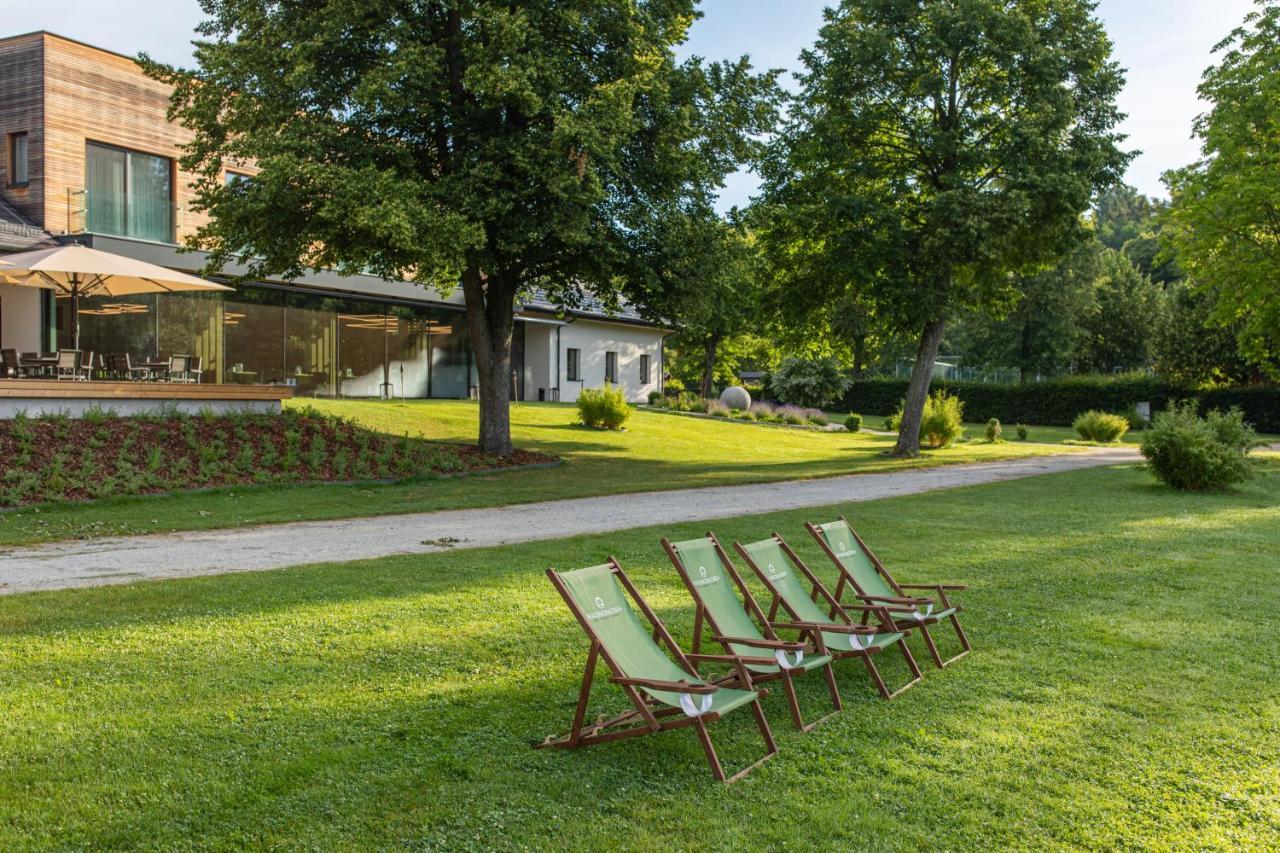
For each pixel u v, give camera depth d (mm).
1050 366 60656
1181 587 9273
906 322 26016
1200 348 47781
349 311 30156
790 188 27047
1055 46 24375
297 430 19281
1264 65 26375
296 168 16203
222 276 23453
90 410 16750
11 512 13109
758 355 64812
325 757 4688
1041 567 10195
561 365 39219
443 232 16469
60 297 23297
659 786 4504
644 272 19797
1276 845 4047
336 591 8312
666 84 18688
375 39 18141
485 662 6355
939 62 25078
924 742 5160
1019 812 4309
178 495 15023
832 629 5906
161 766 4547
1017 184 23578
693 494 17359
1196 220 28000
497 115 18875
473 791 4375
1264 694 6051
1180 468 18453
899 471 23141
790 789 4504
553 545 10945
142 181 25859
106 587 8352
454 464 19422
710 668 6375
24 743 4773
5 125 23766
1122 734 5324
